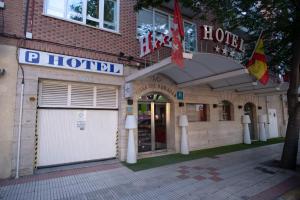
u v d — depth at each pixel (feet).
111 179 18.42
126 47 25.86
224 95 38.19
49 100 21.27
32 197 14.67
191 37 33.68
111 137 24.93
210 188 16.69
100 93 24.47
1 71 18.03
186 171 20.90
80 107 22.97
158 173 20.16
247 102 43.60
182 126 29.27
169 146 30.32
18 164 18.48
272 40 28.17
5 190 15.69
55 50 20.81
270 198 15.02
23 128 18.95
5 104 18.29
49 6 21.33
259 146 36.55
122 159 24.40
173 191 16.05
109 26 25.36
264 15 24.72
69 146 22.16
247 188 16.76
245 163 24.32
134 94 25.94
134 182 17.79
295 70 23.24
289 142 22.70
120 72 24.82
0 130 17.98
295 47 23.32
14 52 18.89
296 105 22.98
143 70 21.97
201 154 29.12
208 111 35.45
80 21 23.03
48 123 21.09
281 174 20.34
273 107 51.01
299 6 21.81
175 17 18.86
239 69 22.84
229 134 38.50
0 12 18.57
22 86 19.03
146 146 28.48
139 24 28.04
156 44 23.45
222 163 24.18
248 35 31.27
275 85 34.86
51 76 20.58
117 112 25.59
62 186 16.69
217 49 33.12
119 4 25.94
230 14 22.48
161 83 28.60
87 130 23.35
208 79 25.93
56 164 21.33
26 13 19.63
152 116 29.35
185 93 31.65
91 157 23.44
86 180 18.08
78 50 22.18
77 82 22.72
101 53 23.73
